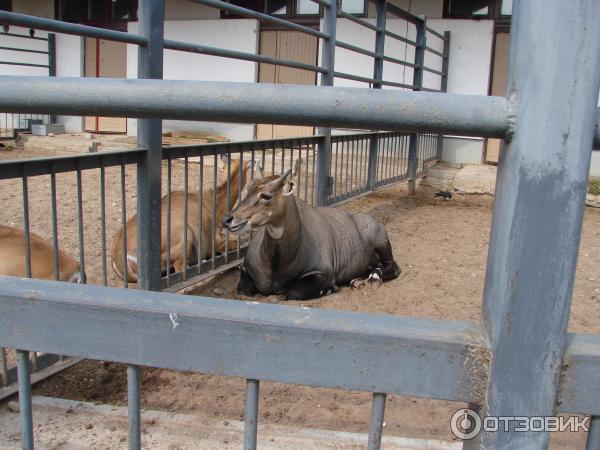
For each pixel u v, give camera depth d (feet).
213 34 45.09
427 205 31.09
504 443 3.27
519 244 3.10
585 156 3.01
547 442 3.25
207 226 18.74
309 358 3.42
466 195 34.42
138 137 12.57
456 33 39.58
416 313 15.49
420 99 3.19
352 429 9.93
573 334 3.40
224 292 16.94
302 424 10.03
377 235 18.84
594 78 2.96
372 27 26.21
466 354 3.29
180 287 14.61
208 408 10.48
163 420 9.26
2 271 12.50
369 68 41.63
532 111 3.00
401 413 10.46
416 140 33.45
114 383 11.33
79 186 10.89
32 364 10.69
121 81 3.44
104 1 47.93
